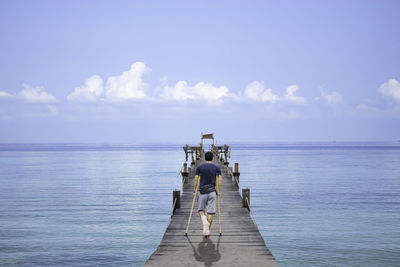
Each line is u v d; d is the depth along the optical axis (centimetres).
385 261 1327
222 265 680
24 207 2375
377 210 2269
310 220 1989
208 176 829
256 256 732
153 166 6681
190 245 808
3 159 9419
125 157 10800
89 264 1309
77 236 1666
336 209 2308
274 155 11619
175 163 7694
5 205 2452
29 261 1333
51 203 2542
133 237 1658
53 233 1712
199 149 3872
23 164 7262
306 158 9462
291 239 1617
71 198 2777
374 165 6606
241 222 1017
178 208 1203
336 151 15638
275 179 4166
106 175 4778
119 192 3120
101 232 1738
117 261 1348
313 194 2964
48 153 14338
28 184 3712
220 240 845
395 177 4391
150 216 2103
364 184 3666
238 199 1377
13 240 1594
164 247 793
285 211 2245
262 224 1902
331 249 1471
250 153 13638
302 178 4278
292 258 1370
